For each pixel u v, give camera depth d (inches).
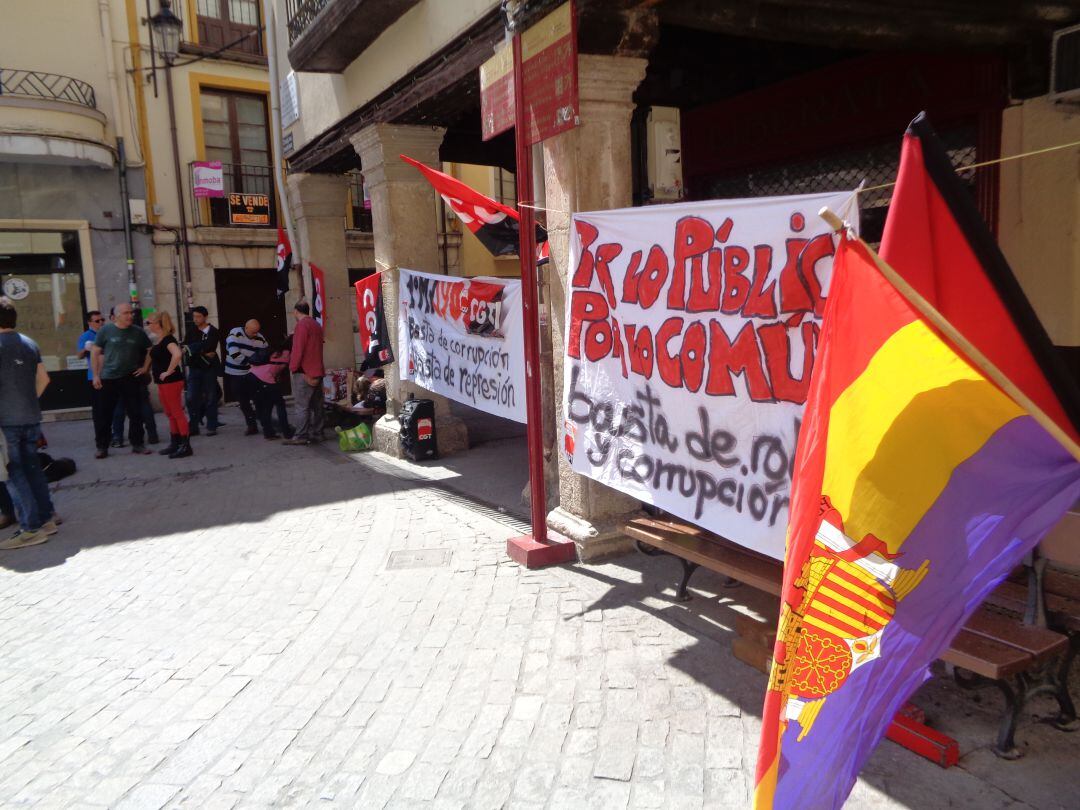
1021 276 206.8
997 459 80.4
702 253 140.0
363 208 717.3
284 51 426.6
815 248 118.6
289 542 235.6
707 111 304.8
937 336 76.9
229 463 362.6
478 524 238.8
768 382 129.4
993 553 81.3
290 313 661.3
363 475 318.0
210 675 154.7
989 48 196.7
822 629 81.7
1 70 544.7
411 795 113.4
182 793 117.8
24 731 138.1
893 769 111.2
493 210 237.5
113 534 255.6
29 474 253.9
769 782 76.4
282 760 124.6
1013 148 203.6
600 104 186.2
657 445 156.9
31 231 566.9
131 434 396.8
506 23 198.8
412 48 279.1
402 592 189.3
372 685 146.2
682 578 172.9
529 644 156.8
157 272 611.5
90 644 173.2
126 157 593.3
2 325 243.6
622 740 122.6
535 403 197.9
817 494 77.5
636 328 159.5
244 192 657.0
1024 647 108.2
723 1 173.9
